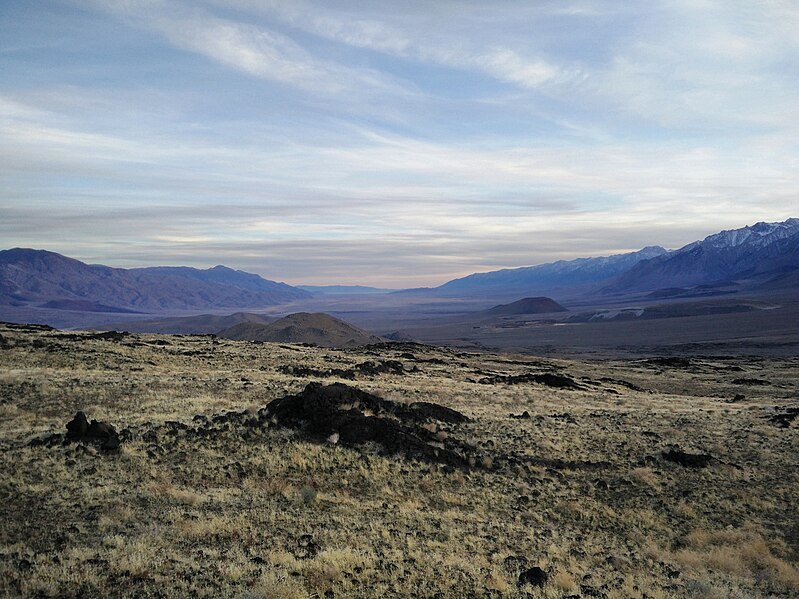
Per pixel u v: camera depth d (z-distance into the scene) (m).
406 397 36.12
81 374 34.97
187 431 22.78
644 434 30.27
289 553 13.05
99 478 17.34
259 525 15.04
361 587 11.70
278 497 17.80
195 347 62.47
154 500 16.17
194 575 11.31
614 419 34.56
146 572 11.22
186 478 18.55
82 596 10.07
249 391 33.47
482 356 105.19
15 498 15.06
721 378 81.25
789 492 22.77
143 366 43.38
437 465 22.56
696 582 14.36
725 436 30.70
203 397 30.45
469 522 17.80
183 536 13.61
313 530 15.15
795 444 29.16
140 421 23.62
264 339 188.62
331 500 18.20
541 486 22.08
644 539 18.34
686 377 83.06
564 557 15.57
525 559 14.80
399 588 11.95
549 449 26.56
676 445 28.16
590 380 69.94
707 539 18.59
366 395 28.73
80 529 13.53
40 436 20.44
